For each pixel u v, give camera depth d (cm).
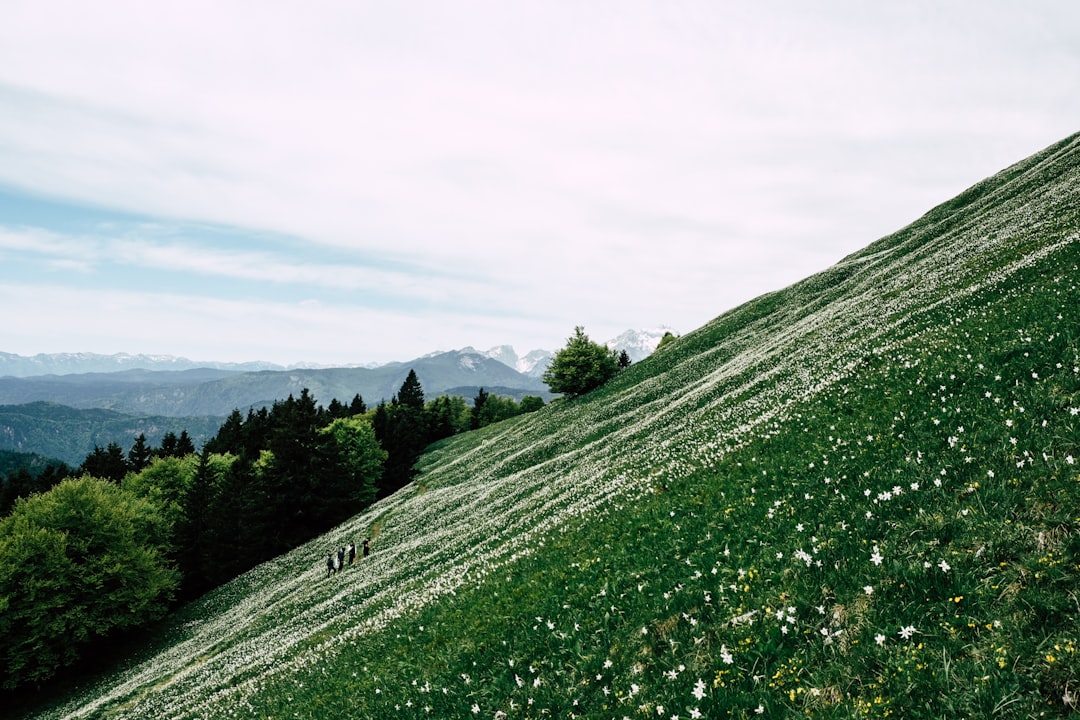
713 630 844
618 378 7925
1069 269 1681
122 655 4822
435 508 4759
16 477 8912
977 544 727
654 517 1405
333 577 3812
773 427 1661
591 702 843
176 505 7625
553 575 1359
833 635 717
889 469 1019
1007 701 527
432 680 1155
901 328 2089
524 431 7519
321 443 7819
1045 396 973
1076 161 4475
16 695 4388
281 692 1667
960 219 5400
